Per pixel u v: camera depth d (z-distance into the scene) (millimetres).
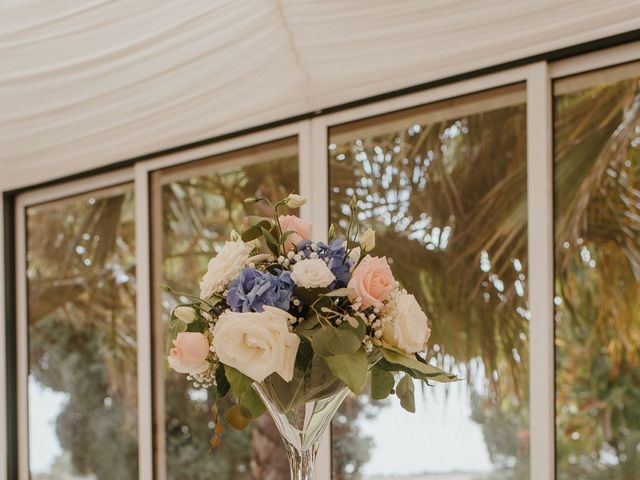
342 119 3020
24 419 4531
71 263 4316
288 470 4027
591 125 3236
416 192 2885
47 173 4098
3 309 4520
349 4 2516
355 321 1245
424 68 2646
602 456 4668
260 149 3367
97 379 4250
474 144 2703
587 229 3590
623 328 4148
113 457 4199
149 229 3844
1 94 3412
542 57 2416
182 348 1276
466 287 2846
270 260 1383
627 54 2279
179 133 3457
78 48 3055
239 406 1381
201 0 2684
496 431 3201
